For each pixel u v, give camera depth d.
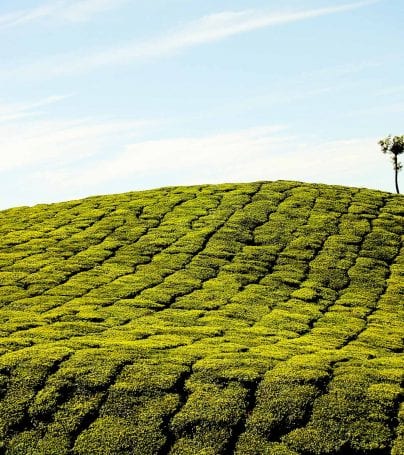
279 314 25.81
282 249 35.06
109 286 28.95
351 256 34.41
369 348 21.64
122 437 14.95
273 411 15.52
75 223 40.38
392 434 14.67
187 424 15.26
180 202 43.94
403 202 45.41
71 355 18.66
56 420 15.71
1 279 30.03
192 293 28.36
